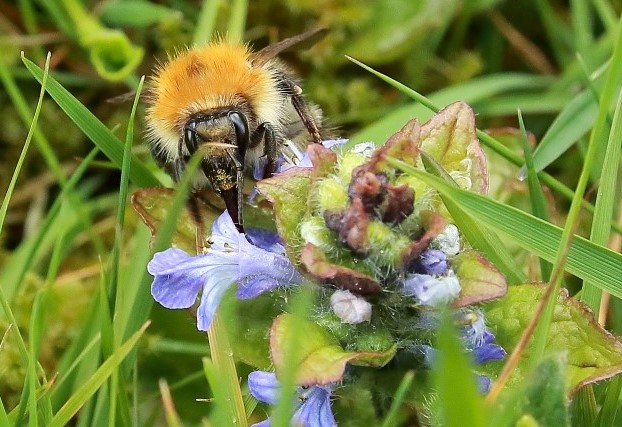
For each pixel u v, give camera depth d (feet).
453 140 0.27
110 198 0.35
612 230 0.31
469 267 0.25
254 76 0.30
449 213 0.27
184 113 0.29
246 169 0.29
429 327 0.26
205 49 0.30
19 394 0.31
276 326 0.25
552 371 0.24
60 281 0.33
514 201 0.32
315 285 0.26
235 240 0.27
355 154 0.26
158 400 0.31
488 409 0.24
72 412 0.26
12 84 0.33
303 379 0.25
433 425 0.26
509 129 0.32
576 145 0.35
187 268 0.26
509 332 0.26
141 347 0.31
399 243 0.25
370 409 0.27
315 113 0.32
